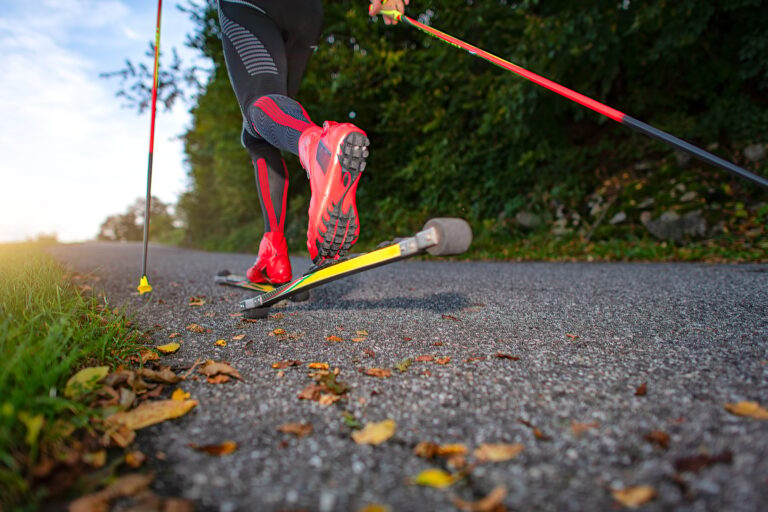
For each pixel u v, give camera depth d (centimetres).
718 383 126
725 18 630
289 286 195
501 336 186
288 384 137
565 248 626
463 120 809
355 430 109
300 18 212
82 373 125
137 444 104
